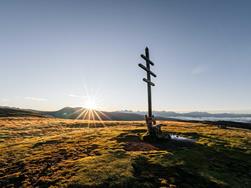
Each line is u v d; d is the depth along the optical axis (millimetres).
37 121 90375
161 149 24094
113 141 28641
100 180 15320
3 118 98062
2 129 53938
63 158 21422
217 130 51844
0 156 22797
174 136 32031
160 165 18609
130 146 25312
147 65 27094
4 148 26859
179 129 48219
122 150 22938
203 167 19453
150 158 20281
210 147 26969
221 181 16969
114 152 22156
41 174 17391
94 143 27859
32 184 15719
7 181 16438
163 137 27812
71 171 17312
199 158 21766
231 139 34969
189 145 27094
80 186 14648
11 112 149875
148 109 28375
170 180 16141
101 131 42375
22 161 20766
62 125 70438
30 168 18797
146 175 16531
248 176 19188
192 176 17250
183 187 15344
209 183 16469
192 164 19641
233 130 59531
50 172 17625
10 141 34312
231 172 19438
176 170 17984
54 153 23453
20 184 15914
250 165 21922
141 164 18719
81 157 21438
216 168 19797
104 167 17547
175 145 26516
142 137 28875
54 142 30078
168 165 18719
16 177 17000
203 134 38625
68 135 37594
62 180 15805
